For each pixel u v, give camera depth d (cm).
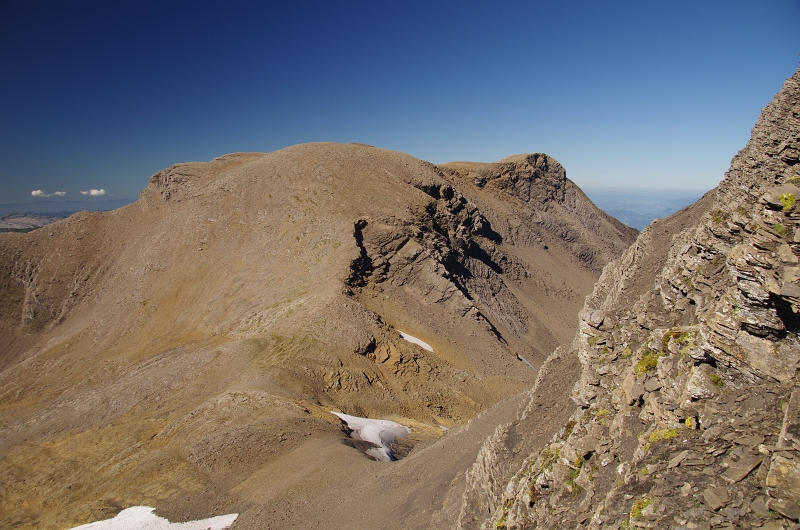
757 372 835
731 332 870
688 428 888
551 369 2053
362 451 3609
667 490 812
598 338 1435
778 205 873
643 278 2216
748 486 723
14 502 3594
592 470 1099
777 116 2111
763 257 840
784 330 820
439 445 2919
